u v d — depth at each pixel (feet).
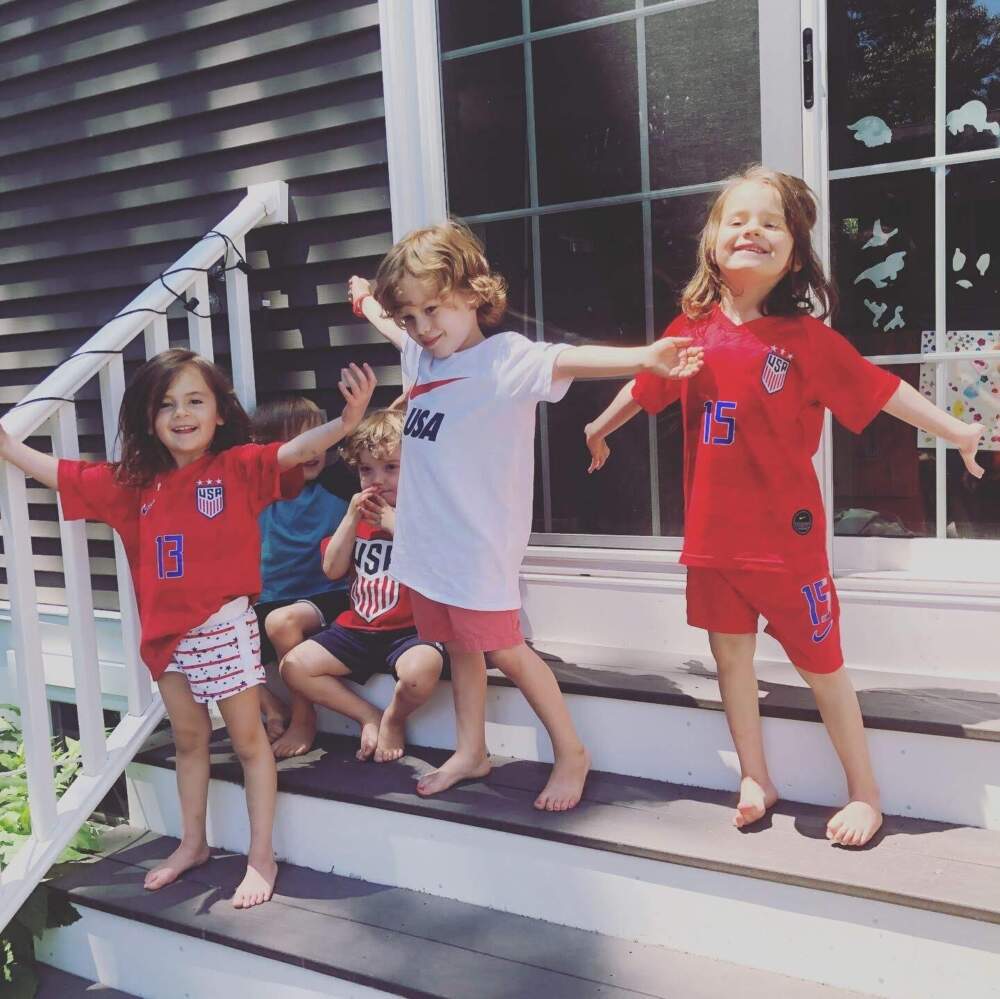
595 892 7.30
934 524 8.93
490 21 9.94
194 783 8.68
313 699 9.14
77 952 8.50
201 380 8.14
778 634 7.15
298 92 10.54
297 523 10.08
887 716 7.23
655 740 8.05
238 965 7.61
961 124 8.59
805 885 6.52
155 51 11.37
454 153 10.18
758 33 8.84
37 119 12.32
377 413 9.22
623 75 9.52
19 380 13.25
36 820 8.42
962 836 6.95
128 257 12.07
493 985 6.71
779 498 7.04
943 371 8.82
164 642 8.23
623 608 9.34
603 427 7.96
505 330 10.28
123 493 8.39
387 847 8.13
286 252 10.85
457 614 7.79
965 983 6.21
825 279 7.24
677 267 9.53
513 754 8.71
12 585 8.31
